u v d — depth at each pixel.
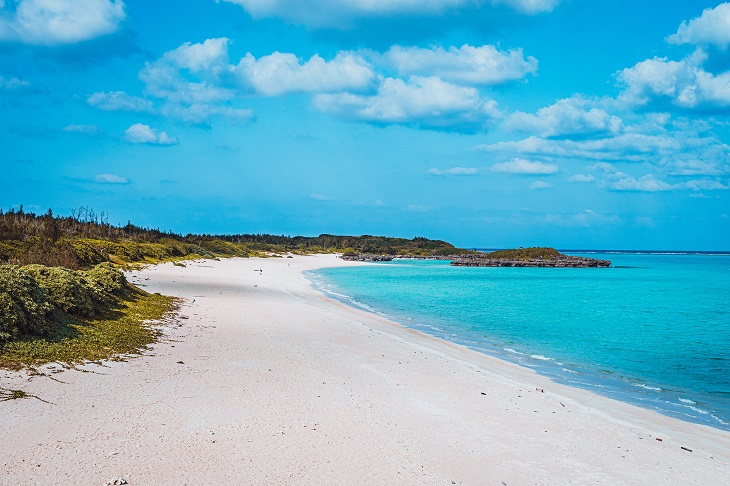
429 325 32.53
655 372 21.39
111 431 10.74
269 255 157.75
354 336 25.42
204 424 11.65
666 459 11.76
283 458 10.19
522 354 24.20
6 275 16.80
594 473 10.75
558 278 94.50
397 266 138.50
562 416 14.49
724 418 15.39
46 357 15.10
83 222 102.00
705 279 93.88
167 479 8.93
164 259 80.94
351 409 13.60
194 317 26.62
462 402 15.13
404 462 10.52
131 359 16.58
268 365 17.66
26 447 9.59
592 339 29.19
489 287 69.00
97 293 23.64
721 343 28.38
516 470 10.61
